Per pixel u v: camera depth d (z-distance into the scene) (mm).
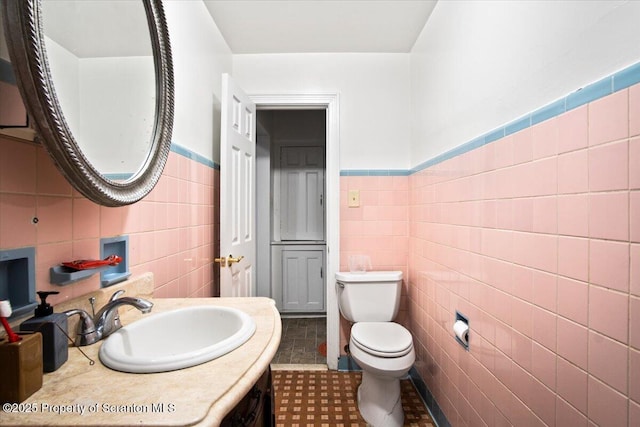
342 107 2133
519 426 930
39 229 670
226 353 665
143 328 812
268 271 3086
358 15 1726
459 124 1350
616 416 636
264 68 2117
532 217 885
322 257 3164
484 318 1133
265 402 867
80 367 612
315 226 3281
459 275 1336
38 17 547
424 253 1789
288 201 3277
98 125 782
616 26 641
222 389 538
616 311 638
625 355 620
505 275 1008
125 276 930
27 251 640
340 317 2115
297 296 3172
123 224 953
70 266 723
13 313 604
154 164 1001
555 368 794
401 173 2135
